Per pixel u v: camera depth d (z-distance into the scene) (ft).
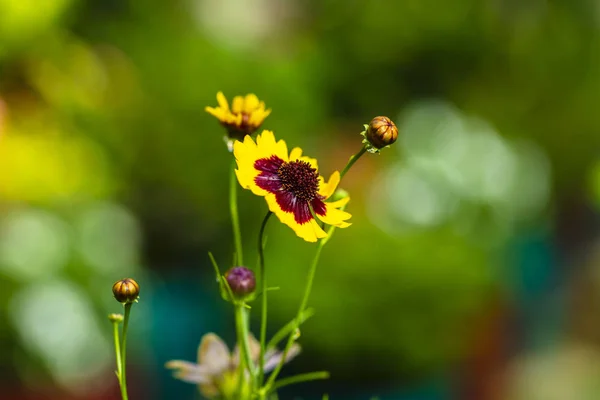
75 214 4.77
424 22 8.38
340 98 8.36
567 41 8.95
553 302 7.97
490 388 6.00
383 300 5.02
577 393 6.61
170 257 6.63
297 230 1.94
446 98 8.54
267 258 5.27
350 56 8.36
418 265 5.12
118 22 6.63
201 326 6.00
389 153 6.81
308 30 8.84
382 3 8.41
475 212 6.49
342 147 6.77
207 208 6.49
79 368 4.37
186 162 6.45
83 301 4.44
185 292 6.29
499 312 6.19
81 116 5.52
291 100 6.57
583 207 9.05
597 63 9.06
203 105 6.48
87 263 4.58
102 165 5.16
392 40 8.32
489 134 7.30
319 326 4.94
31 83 5.08
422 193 6.28
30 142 4.77
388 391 5.08
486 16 8.59
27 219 4.51
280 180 1.97
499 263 6.46
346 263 5.06
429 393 5.20
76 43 5.39
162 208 6.58
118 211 5.16
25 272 4.36
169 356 5.79
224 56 6.64
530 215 7.63
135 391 4.85
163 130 6.42
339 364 4.97
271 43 8.46
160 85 6.43
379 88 8.39
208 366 2.06
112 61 6.22
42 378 4.33
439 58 8.50
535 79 8.82
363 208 5.82
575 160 9.00
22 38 4.85
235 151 1.97
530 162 8.00
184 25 7.21
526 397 6.51
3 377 4.30
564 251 8.87
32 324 4.29
